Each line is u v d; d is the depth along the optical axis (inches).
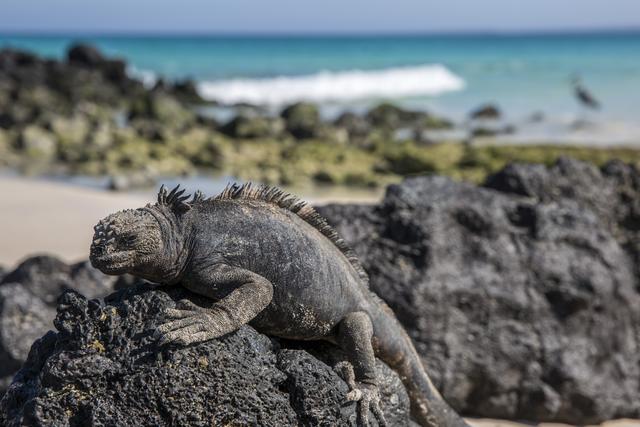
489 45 1382.9
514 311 102.7
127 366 73.0
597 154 312.0
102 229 73.2
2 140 364.5
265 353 75.5
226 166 321.1
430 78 692.1
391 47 1222.9
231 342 74.4
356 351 77.2
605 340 105.3
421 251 102.1
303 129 402.0
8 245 180.9
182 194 75.7
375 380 77.5
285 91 644.7
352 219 104.6
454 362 100.7
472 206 105.5
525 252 104.7
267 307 75.9
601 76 711.7
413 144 374.6
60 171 307.4
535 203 110.3
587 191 116.3
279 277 75.7
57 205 227.1
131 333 73.9
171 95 579.8
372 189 283.1
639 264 112.8
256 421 74.1
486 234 104.6
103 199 241.6
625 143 370.9
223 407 73.5
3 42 1421.0
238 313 73.5
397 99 621.3
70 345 74.1
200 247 75.1
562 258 105.1
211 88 626.2
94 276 108.8
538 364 102.6
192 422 72.9
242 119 408.5
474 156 308.8
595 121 449.7
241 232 75.6
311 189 280.5
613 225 118.3
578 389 102.4
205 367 73.4
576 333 103.9
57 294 107.5
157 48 1104.2
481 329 102.0
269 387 74.7
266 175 301.3
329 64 829.8
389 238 103.7
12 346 97.7
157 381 72.6
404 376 81.0
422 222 103.1
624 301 107.0
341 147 369.1
